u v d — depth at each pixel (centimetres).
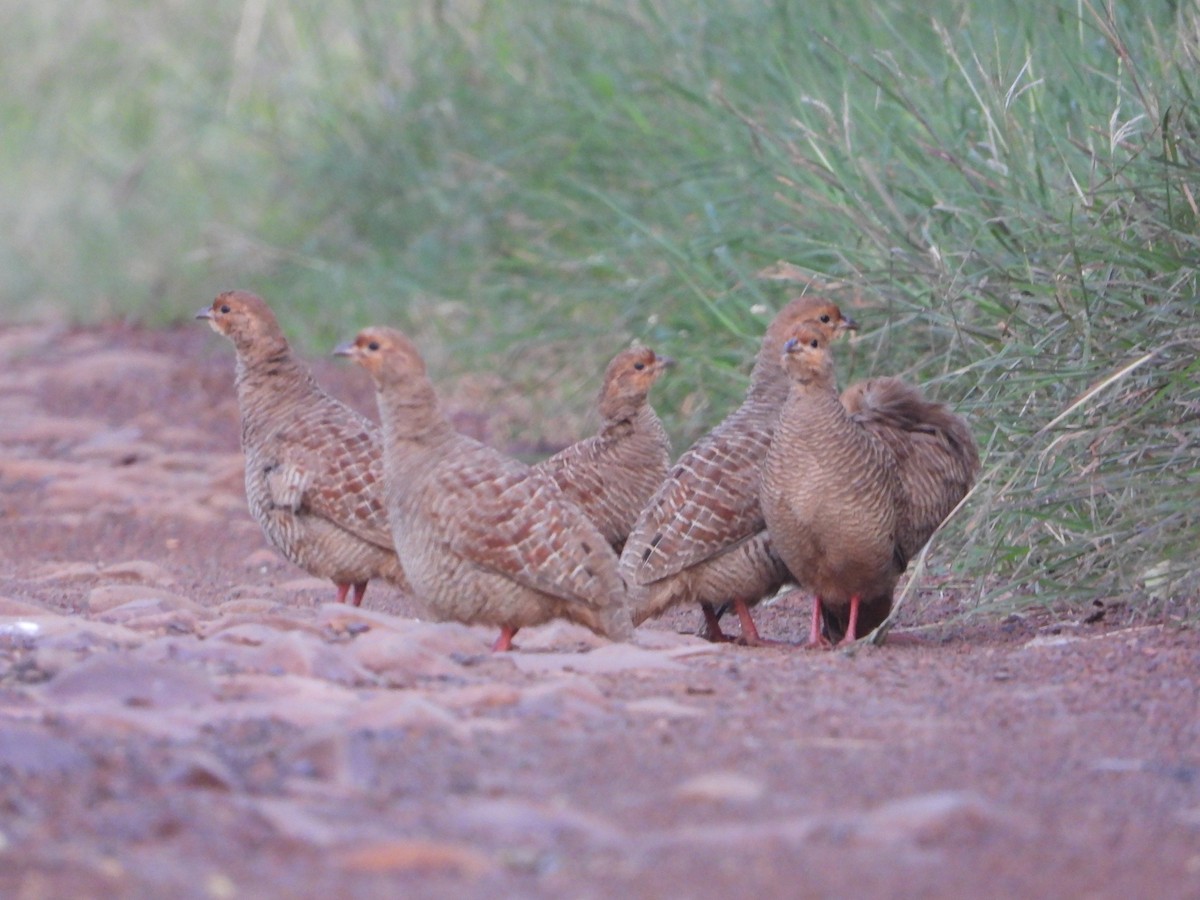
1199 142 1709
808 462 1551
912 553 1670
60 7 5119
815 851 865
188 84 4700
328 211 3916
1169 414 1611
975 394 1906
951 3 2423
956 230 2052
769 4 2644
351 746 998
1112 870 846
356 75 4122
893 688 1277
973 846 879
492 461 1480
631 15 2995
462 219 3381
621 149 2819
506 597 1466
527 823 896
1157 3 2081
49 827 859
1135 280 1697
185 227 4559
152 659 1273
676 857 854
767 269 2206
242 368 1789
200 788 939
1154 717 1173
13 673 1246
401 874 823
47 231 4994
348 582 1762
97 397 3462
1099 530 1554
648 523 1662
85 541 2298
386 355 1485
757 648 1606
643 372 1752
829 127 2191
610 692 1238
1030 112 2033
